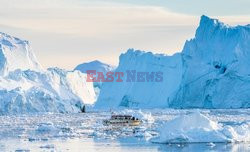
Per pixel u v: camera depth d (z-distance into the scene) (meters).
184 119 164.12
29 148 155.62
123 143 166.50
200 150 145.62
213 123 165.50
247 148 148.38
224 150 145.25
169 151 144.88
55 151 148.12
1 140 181.75
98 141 174.12
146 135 190.00
